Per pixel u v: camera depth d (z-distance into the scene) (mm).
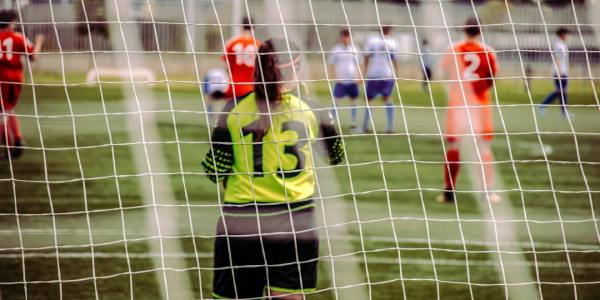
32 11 44594
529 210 24609
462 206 24875
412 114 49219
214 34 62812
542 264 18547
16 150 30609
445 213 23875
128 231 20609
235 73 25375
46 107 45844
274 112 11797
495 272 17750
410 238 20766
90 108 46406
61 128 39156
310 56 57094
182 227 21219
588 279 17422
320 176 28594
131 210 23109
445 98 56844
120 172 29188
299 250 11711
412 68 60906
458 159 24984
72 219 21641
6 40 23312
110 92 54375
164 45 62094
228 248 11773
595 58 41781
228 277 11867
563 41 32188
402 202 25375
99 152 33188
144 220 21906
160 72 62000
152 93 55438
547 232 21812
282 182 11719
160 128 40000
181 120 42938
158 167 30422
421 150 36844
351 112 41625
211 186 27219
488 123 24516
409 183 29000
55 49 56688
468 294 16094
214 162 11797
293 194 11727
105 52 13688
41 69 56125
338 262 18203
